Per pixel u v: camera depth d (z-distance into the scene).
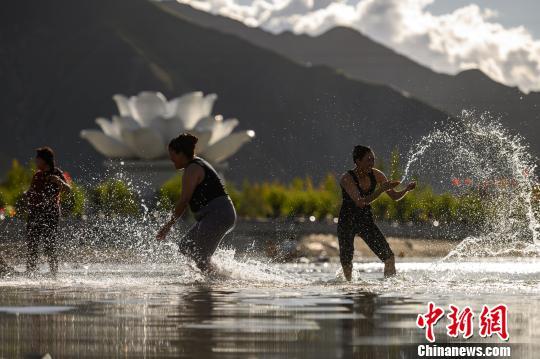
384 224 51.09
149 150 91.88
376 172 18.58
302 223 52.94
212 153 94.31
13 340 7.83
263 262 33.44
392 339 7.91
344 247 18.17
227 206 18.06
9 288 14.63
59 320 9.41
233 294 13.09
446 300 11.90
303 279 17.77
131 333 8.29
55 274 19.44
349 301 11.80
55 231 20.23
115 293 13.34
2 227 37.97
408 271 20.78
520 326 8.88
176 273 19.88
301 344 7.59
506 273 19.67
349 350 7.24
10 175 75.62
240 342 7.70
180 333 8.31
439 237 46.41
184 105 99.94
